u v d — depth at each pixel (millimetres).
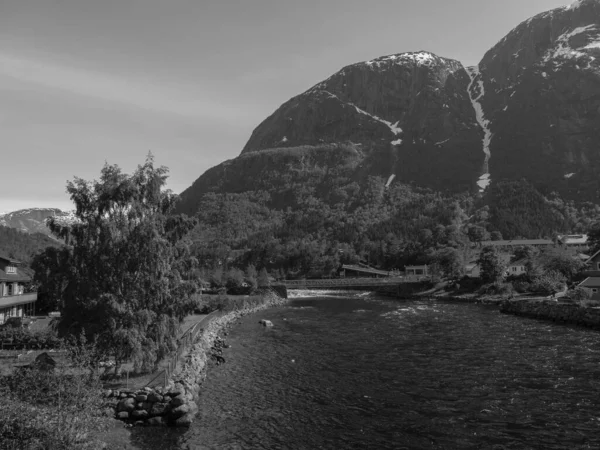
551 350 46031
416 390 33219
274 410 29859
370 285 145125
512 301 83750
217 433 26172
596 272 87250
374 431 25953
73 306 32062
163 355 34125
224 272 145375
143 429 26703
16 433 19547
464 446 23641
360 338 55969
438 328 63031
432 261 149875
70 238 33500
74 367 26703
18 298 58438
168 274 35156
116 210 33500
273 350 49594
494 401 30281
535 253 130500
